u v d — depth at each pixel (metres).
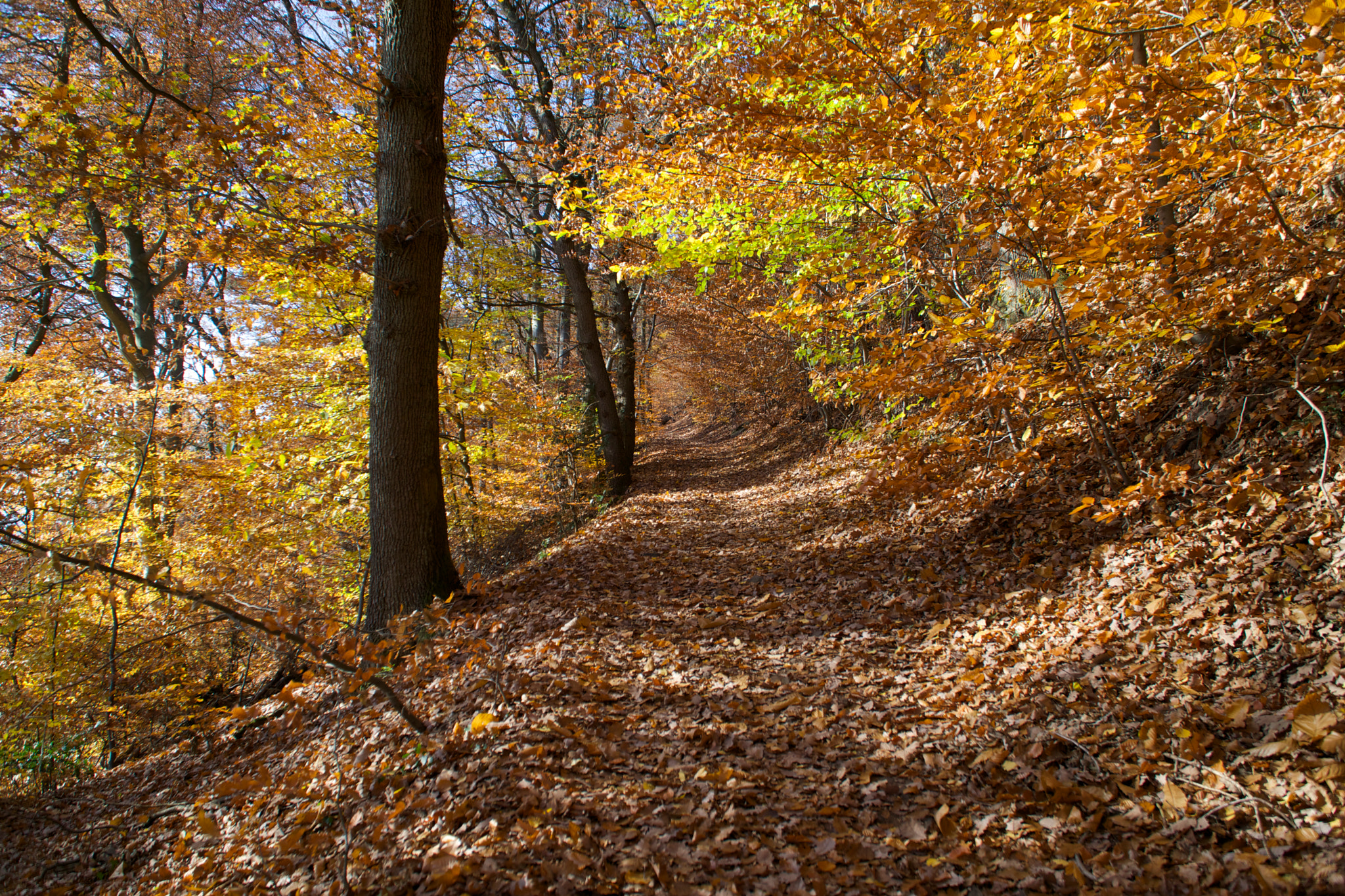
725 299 16.78
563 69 12.09
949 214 5.74
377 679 3.66
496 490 12.53
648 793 3.08
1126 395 5.77
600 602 6.17
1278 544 3.72
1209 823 2.46
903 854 2.67
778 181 7.02
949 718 3.61
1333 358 4.21
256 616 8.77
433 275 6.36
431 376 6.43
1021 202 4.42
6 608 8.02
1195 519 4.31
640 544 8.81
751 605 6.02
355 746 4.24
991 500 6.35
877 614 5.31
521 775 3.16
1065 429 6.24
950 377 5.78
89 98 9.75
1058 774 2.96
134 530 9.36
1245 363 4.87
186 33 11.18
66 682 7.87
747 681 4.36
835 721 3.77
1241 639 3.32
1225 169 3.75
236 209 7.34
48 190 8.49
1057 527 5.35
